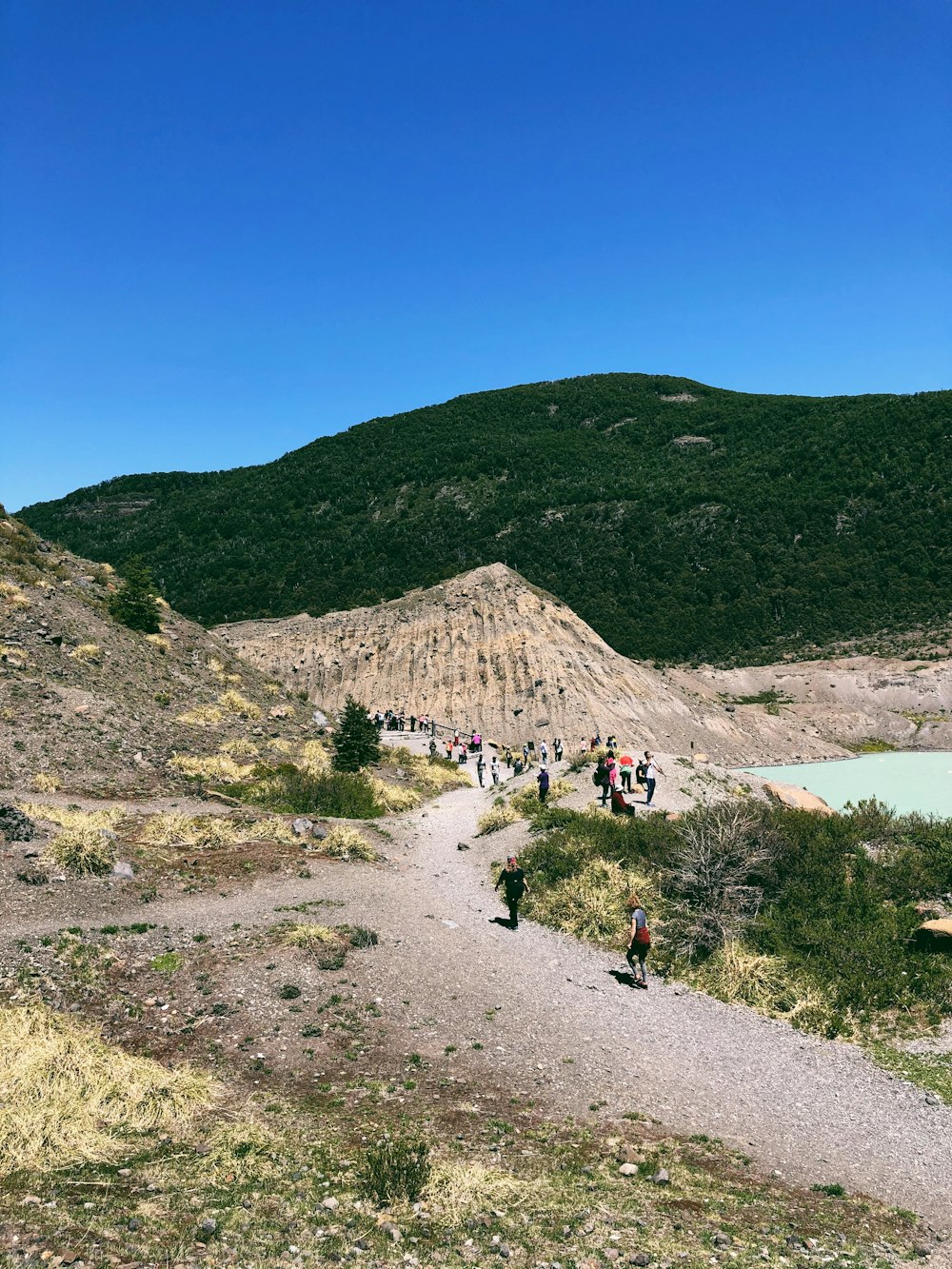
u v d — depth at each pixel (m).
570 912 16.09
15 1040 8.38
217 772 24.52
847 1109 9.73
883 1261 6.40
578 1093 9.41
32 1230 5.27
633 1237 6.29
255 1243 5.58
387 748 39.69
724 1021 12.17
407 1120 8.14
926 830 19.73
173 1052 9.27
